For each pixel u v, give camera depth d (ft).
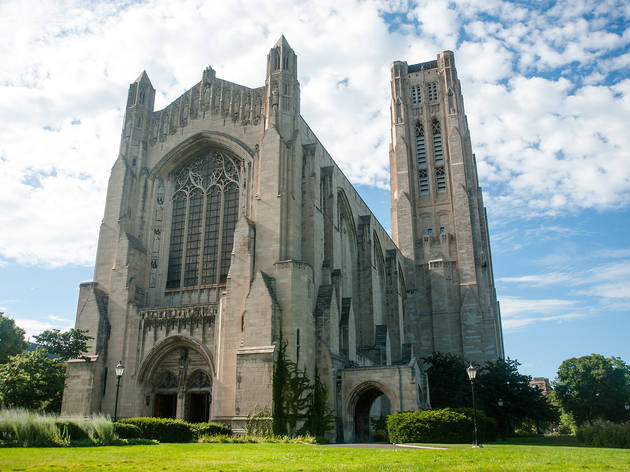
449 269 316.19
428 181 340.80
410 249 323.57
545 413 249.14
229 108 192.54
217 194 188.96
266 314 149.38
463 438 136.26
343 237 222.48
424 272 322.34
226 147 189.98
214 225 185.98
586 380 358.02
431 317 311.88
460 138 336.90
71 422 95.40
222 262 180.14
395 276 265.13
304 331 153.58
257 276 154.51
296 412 143.33
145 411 163.84
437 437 136.77
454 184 327.67
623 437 141.79
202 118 195.31
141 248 186.19
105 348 169.89
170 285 185.78
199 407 165.99
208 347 160.86
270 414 139.33
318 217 176.35
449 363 244.22
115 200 189.67
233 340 154.40
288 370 146.30
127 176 192.54
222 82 197.57
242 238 162.40
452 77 354.33
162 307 170.60
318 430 147.84
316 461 68.54
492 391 248.11
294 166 172.55
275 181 167.32
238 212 182.19
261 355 144.97
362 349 213.66
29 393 143.84
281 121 176.45
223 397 150.61
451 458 74.90
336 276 176.96
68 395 161.79
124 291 175.01
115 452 78.07
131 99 205.67
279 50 185.68
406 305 310.24
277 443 124.57
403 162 344.28
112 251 183.52
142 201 193.16
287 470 57.11
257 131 184.55
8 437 85.97
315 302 165.07
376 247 261.44
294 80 185.26
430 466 61.82
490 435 167.53
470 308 299.58
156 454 76.18
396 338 255.91
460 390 234.58
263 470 57.11
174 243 190.70
